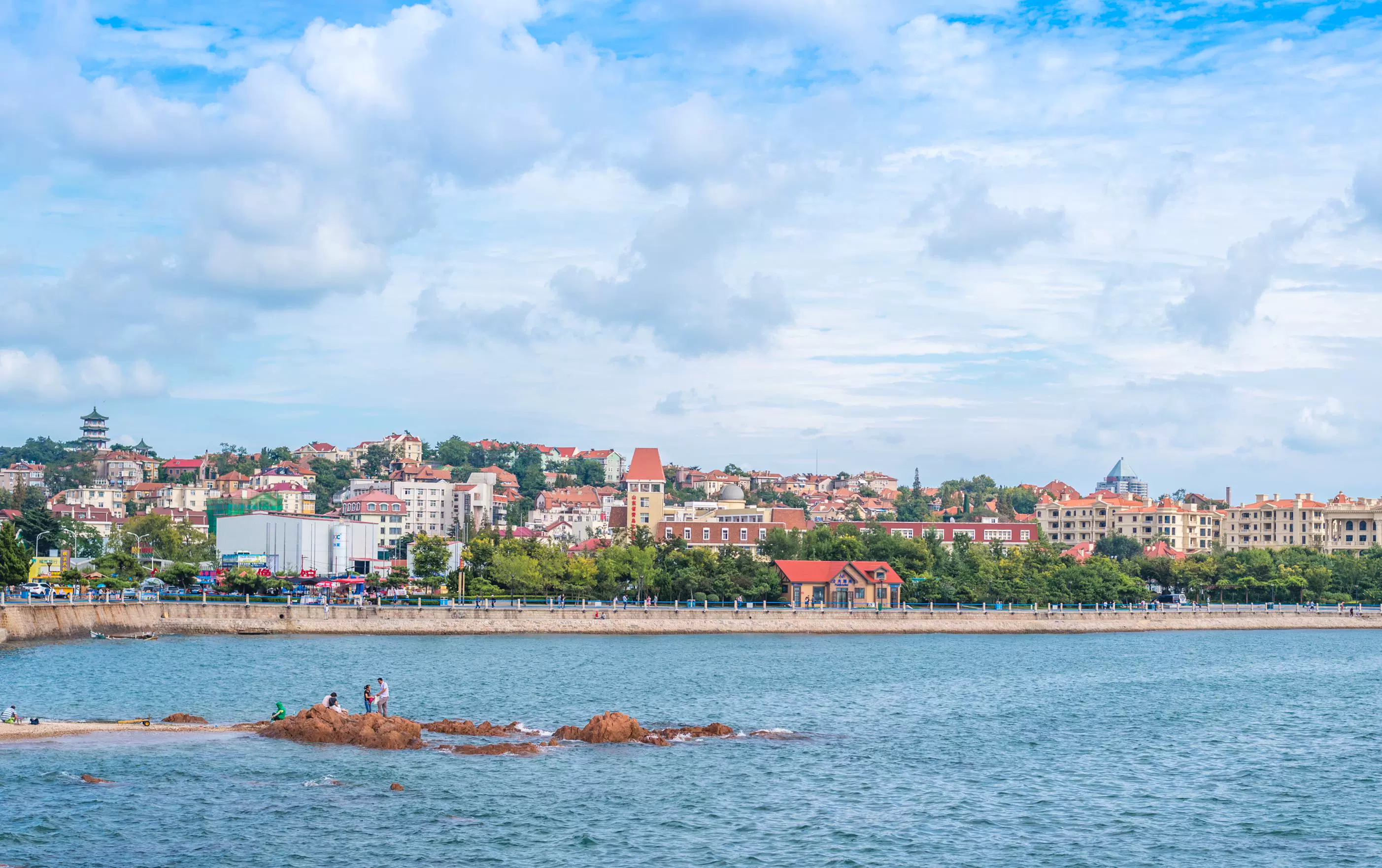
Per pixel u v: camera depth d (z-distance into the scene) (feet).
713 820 232.32
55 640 518.78
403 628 626.23
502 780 257.34
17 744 276.62
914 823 233.76
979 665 516.32
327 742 287.07
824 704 379.14
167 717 318.24
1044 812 243.81
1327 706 396.37
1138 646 644.69
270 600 644.27
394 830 220.43
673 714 352.90
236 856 204.64
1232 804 252.21
